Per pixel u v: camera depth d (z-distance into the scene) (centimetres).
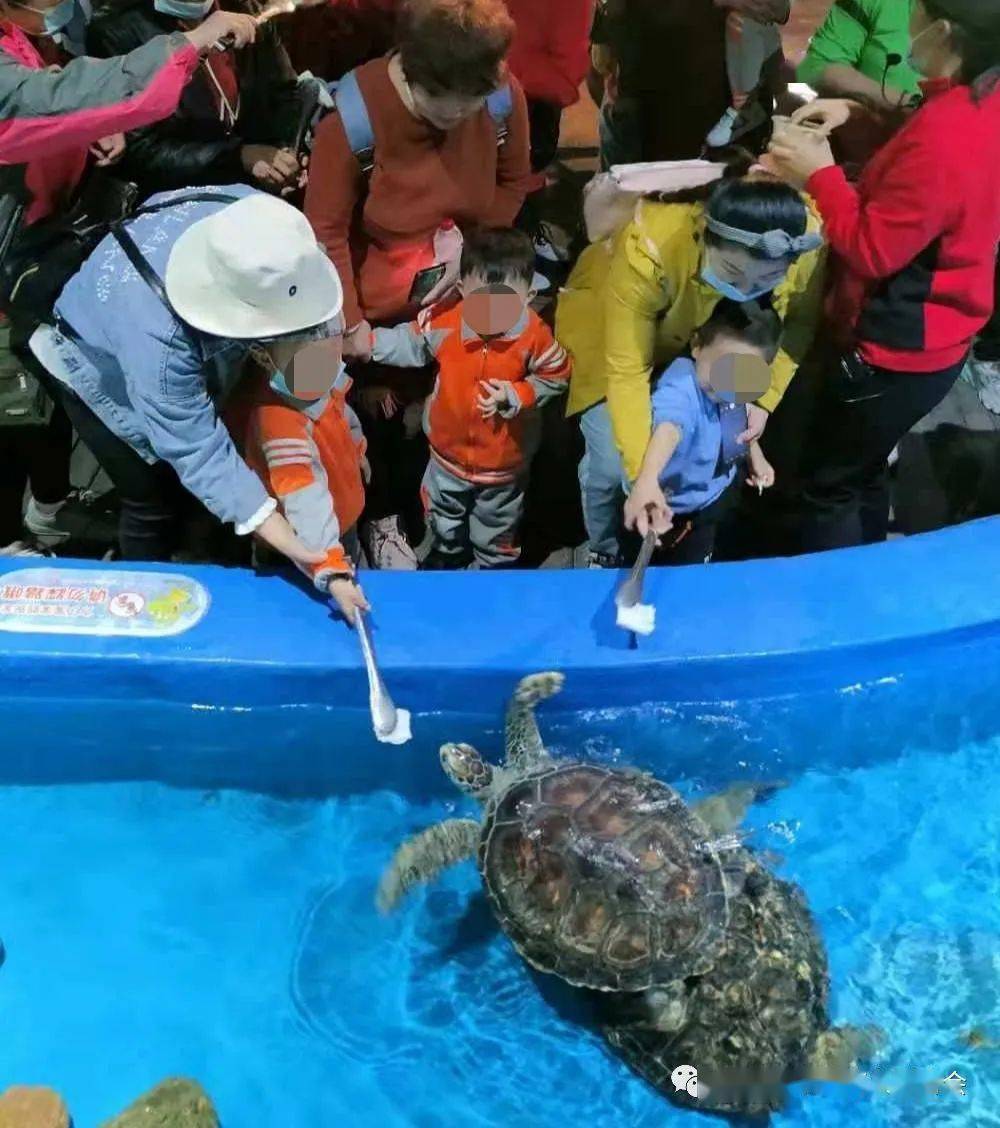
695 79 356
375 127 279
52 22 263
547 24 348
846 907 267
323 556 262
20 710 280
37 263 253
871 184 274
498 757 286
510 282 279
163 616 275
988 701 296
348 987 260
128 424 267
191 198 249
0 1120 230
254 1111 244
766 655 274
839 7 344
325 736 284
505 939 264
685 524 308
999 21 244
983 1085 242
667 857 235
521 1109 244
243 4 305
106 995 258
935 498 356
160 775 290
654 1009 229
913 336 283
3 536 346
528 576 286
